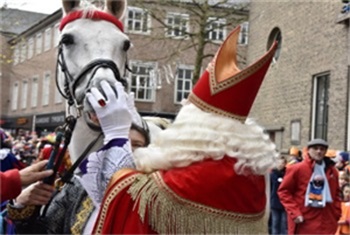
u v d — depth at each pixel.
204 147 1.84
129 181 1.92
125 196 1.91
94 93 2.12
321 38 12.75
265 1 15.28
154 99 20.91
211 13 14.63
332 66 12.27
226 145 1.85
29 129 22.75
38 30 20.94
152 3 14.28
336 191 6.18
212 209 1.82
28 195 2.41
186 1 14.46
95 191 2.07
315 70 12.95
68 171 2.54
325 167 6.16
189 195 1.81
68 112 3.02
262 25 15.34
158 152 1.93
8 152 4.73
